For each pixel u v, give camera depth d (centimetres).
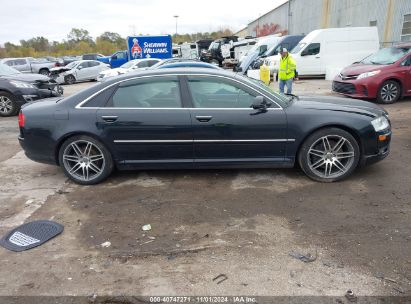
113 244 334
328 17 2866
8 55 7194
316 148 457
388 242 321
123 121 451
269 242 329
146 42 2567
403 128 724
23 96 1016
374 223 354
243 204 406
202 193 439
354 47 1812
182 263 302
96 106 460
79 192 457
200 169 517
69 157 474
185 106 453
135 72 480
